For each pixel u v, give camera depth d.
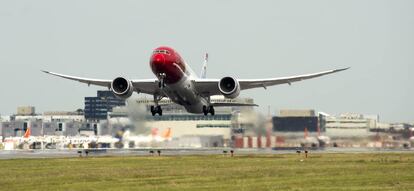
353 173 181.12
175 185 154.88
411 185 151.75
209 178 169.62
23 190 147.88
